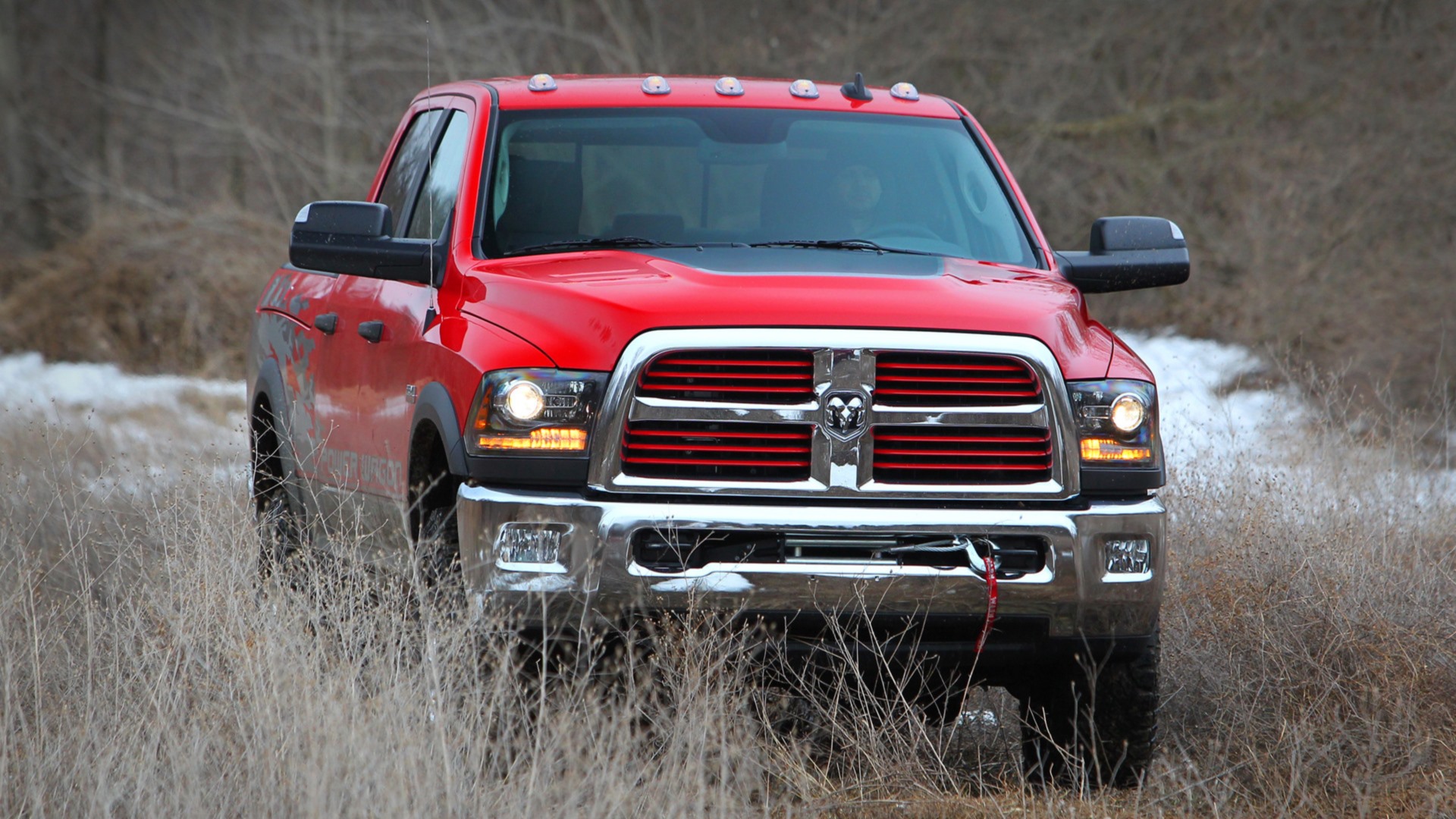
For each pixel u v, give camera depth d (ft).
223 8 290.76
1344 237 182.29
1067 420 48.26
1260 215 186.91
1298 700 57.26
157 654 49.57
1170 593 62.59
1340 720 55.16
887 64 234.58
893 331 47.62
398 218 66.85
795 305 47.57
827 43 234.99
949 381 47.83
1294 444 87.76
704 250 56.03
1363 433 99.66
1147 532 48.75
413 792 39.65
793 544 46.73
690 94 63.62
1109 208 212.43
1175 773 51.34
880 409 47.34
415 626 48.03
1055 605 47.83
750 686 49.16
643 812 41.88
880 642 47.85
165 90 302.45
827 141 62.54
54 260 233.14
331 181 250.16
